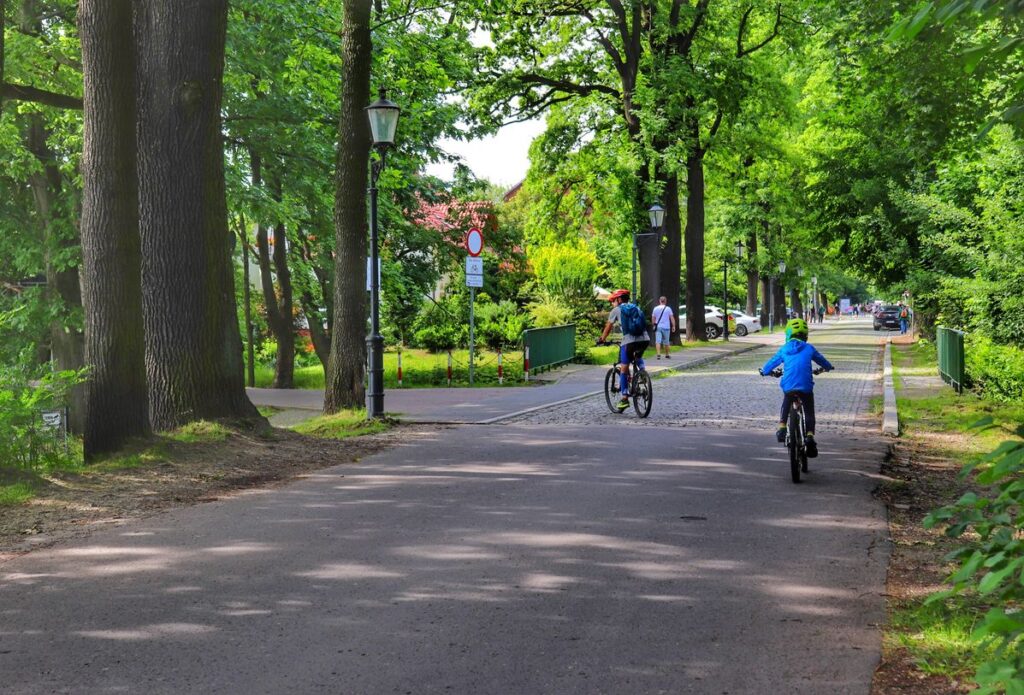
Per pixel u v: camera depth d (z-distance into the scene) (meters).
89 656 5.27
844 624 5.74
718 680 4.85
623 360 17.77
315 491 10.38
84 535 8.33
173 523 8.79
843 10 17.50
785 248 60.72
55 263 26.52
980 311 18.45
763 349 41.28
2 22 12.59
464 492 10.19
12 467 10.62
